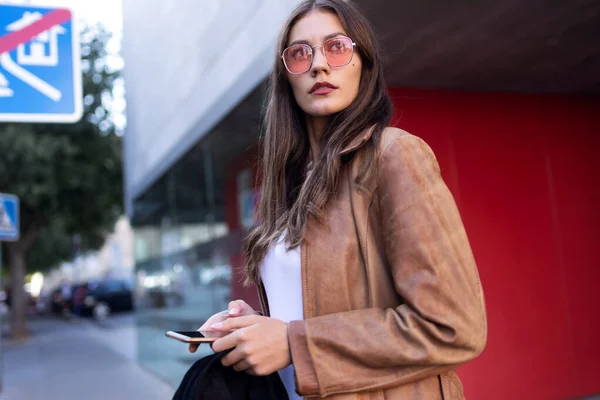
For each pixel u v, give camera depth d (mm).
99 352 12109
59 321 24609
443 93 3984
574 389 4059
